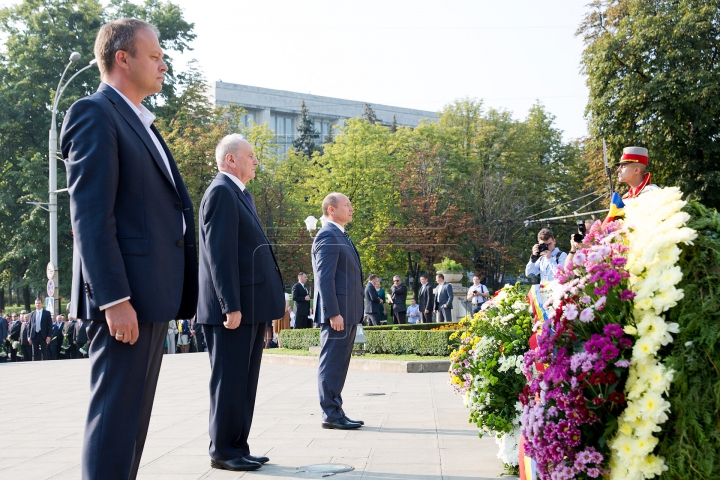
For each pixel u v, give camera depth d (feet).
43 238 124.67
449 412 24.29
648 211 10.14
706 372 8.76
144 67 11.53
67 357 73.15
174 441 19.95
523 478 13.53
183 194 12.13
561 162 177.68
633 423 9.24
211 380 16.71
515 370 15.58
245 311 16.79
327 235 21.98
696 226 9.58
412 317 71.26
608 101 95.20
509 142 167.73
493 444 18.66
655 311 9.29
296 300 57.93
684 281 9.29
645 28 91.25
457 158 162.30
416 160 146.72
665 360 9.05
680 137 90.33
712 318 8.85
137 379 10.80
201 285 17.20
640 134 92.48
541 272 26.11
